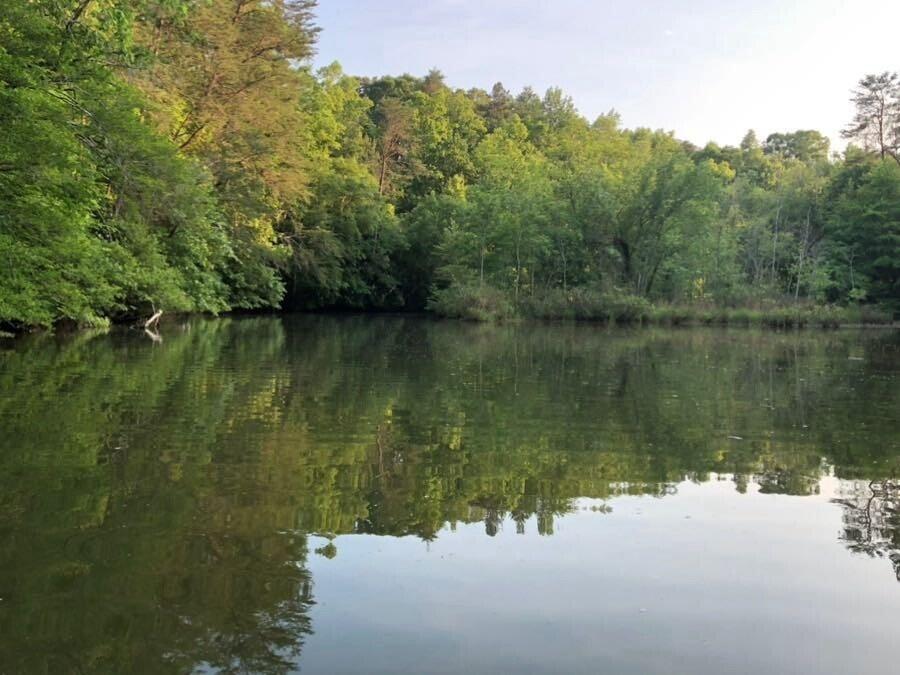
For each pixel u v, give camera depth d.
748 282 43.12
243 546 4.23
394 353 16.77
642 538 4.64
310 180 36.28
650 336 26.27
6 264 12.45
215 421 7.75
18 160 10.67
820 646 3.29
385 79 67.44
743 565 4.23
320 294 42.06
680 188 37.31
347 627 3.32
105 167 14.80
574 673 2.98
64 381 10.09
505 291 37.38
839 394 11.16
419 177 55.56
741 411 9.46
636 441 7.52
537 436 7.63
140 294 20.34
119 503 4.86
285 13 28.28
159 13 20.03
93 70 12.20
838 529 4.88
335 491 5.39
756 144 91.00
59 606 3.39
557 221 39.44
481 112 76.12
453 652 3.12
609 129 73.12
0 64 10.14
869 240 41.69
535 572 4.04
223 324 26.23
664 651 3.20
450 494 5.48
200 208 22.92
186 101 25.27
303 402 9.22
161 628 3.23
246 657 3.02
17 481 5.27
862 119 48.00
